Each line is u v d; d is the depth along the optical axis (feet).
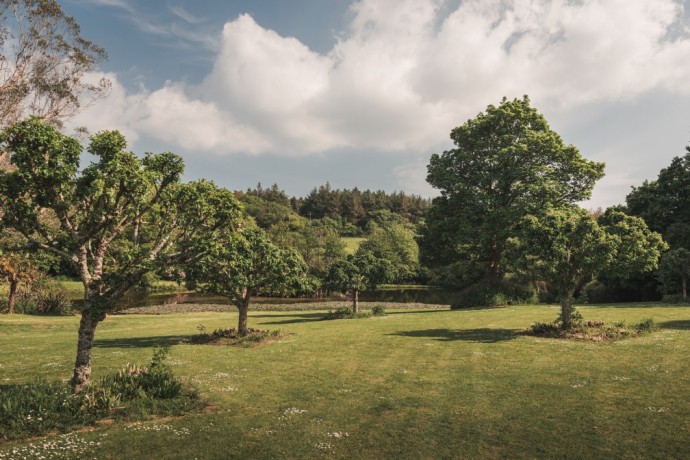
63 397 37.17
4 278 136.26
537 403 37.83
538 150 138.31
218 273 75.61
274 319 129.80
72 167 39.70
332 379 48.39
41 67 102.58
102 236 43.60
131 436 31.22
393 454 28.45
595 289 157.48
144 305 210.59
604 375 45.65
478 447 29.30
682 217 144.87
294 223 546.67
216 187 48.98
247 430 32.78
